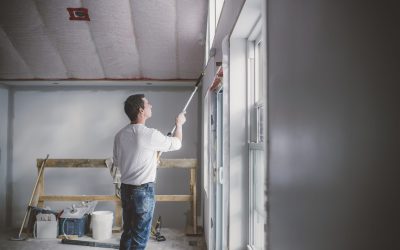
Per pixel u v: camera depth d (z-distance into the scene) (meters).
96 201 4.96
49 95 5.55
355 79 0.52
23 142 5.50
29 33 4.26
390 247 0.43
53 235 4.48
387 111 0.44
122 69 5.00
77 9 3.89
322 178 0.65
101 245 4.12
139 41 4.42
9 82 5.30
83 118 5.54
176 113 5.57
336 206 0.59
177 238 4.54
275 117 1.01
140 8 3.91
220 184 3.17
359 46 0.51
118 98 5.56
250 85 2.14
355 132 0.52
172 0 3.79
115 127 5.54
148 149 2.71
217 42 2.78
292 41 0.85
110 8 3.90
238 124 2.14
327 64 0.63
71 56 4.71
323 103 0.65
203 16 4.01
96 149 5.51
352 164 0.53
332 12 0.61
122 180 2.78
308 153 0.73
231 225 2.14
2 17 3.99
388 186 0.44
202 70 4.89
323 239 0.64
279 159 0.96
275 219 1.00
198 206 5.39
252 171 2.12
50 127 5.52
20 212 5.43
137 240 2.72
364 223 0.50
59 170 5.48
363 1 0.50
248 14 1.71
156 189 5.47
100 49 4.57
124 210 2.81
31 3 3.82
